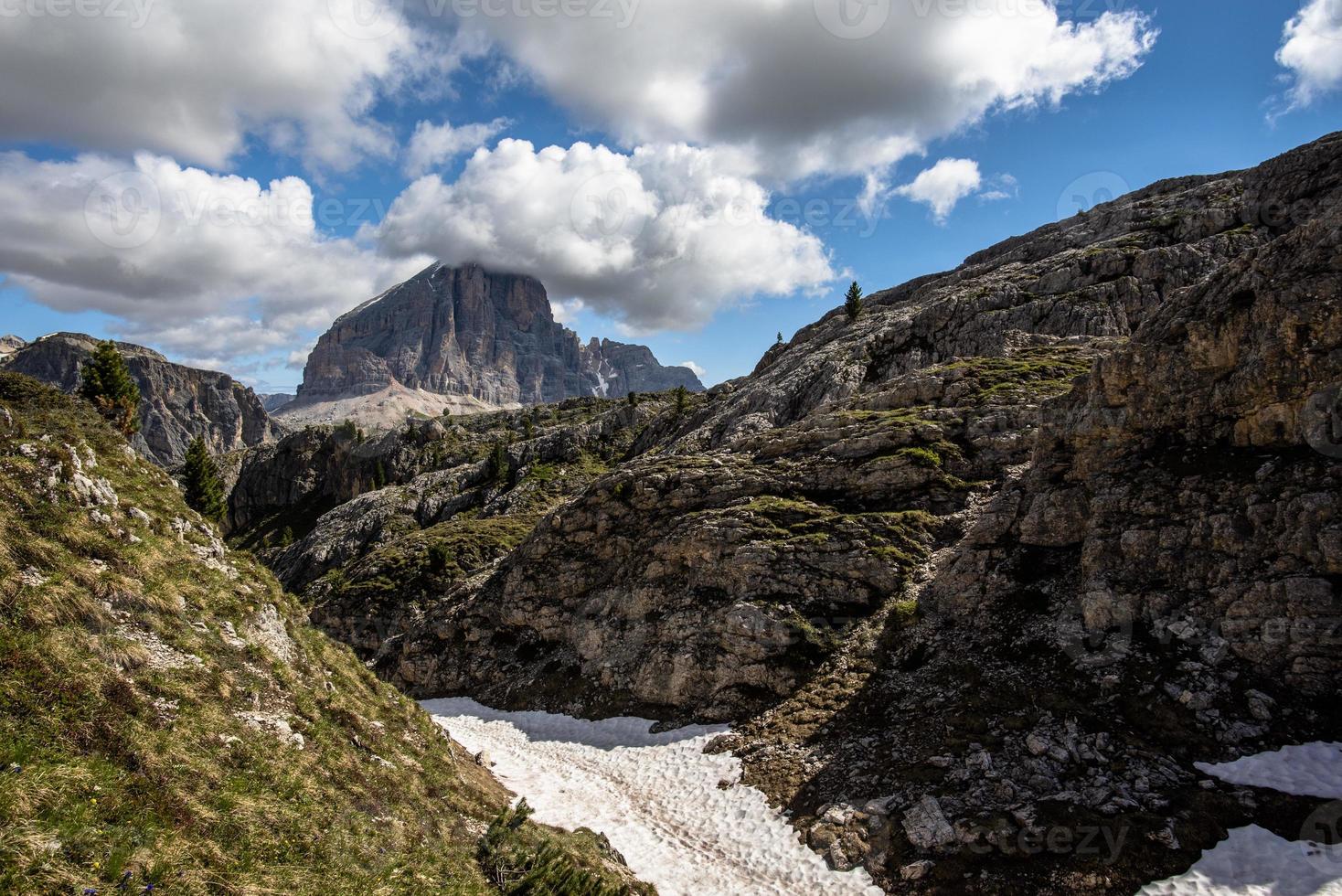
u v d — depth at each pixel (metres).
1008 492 40.69
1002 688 30.19
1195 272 77.94
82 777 13.71
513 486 130.25
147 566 21.62
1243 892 19.22
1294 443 29.31
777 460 55.19
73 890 11.41
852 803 27.41
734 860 26.48
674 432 128.38
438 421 194.25
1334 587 25.75
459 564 80.12
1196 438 33.25
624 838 28.70
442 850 20.88
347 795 20.09
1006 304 87.31
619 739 39.66
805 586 41.56
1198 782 23.30
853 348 94.44
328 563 120.75
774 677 37.97
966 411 51.38
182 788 15.45
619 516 57.66
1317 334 28.55
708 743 35.72
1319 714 24.39
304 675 24.83
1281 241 31.16
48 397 28.06
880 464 48.12
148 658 18.62
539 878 21.19
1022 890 21.20
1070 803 23.70
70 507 20.91
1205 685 26.47
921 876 22.92
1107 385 36.62
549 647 54.53
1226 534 29.20
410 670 60.81
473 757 34.91
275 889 14.51
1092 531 33.66
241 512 180.00
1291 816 21.19
